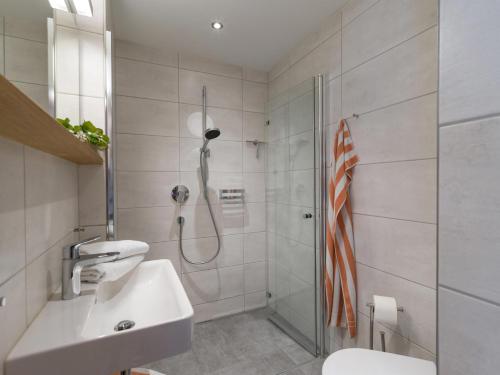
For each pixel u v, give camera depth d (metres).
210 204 2.10
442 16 0.38
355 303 1.42
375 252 1.31
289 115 1.95
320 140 1.65
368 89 1.34
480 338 0.34
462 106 0.35
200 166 2.04
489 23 0.32
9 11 0.59
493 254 0.32
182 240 2.00
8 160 0.56
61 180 0.94
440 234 0.38
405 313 1.17
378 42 1.28
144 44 1.88
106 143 1.10
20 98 0.33
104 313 0.95
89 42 1.20
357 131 1.41
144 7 1.49
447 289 0.37
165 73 1.94
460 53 0.36
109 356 0.61
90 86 1.20
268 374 1.52
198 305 2.07
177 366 1.58
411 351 1.15
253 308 2.28
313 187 1.71
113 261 1.01
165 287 1.05
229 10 1.53
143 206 1.88
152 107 1.90
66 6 1.08
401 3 1.17
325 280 1.62
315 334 1.68
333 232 1.47
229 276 2.18
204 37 1.81
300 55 1.88
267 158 2.28
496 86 0.32
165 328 0.67
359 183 1.40
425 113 1.08
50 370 0.56
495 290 0.32
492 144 0.32
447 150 0.37
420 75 1.09
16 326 0.59
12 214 0.57
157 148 1.92
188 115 2.01
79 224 1.21
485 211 0.33
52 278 0.85
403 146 1.17
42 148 0.71
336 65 1.55
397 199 1.20
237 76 2.19
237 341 1.83
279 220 2.11
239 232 2.21
